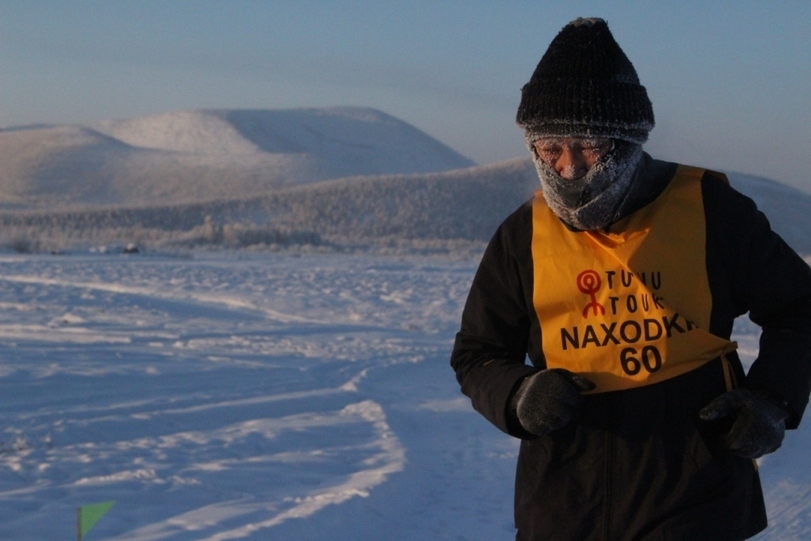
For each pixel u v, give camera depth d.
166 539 5.43
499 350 2.98
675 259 2.74
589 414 2.77
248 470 7.24
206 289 25.75
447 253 57.94
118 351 13.84
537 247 2.86
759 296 2.79
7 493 6.37
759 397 2.63
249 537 5.36
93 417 9.23
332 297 24.39
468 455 8.29
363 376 12.05
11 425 8.68
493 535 6.17
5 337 15.45
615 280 2.75
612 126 2.62
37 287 23.50
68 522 5.75
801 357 2.72
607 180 2.66
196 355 13.78
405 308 22.28
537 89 2.70
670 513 2.67
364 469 7.45
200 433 8.69
